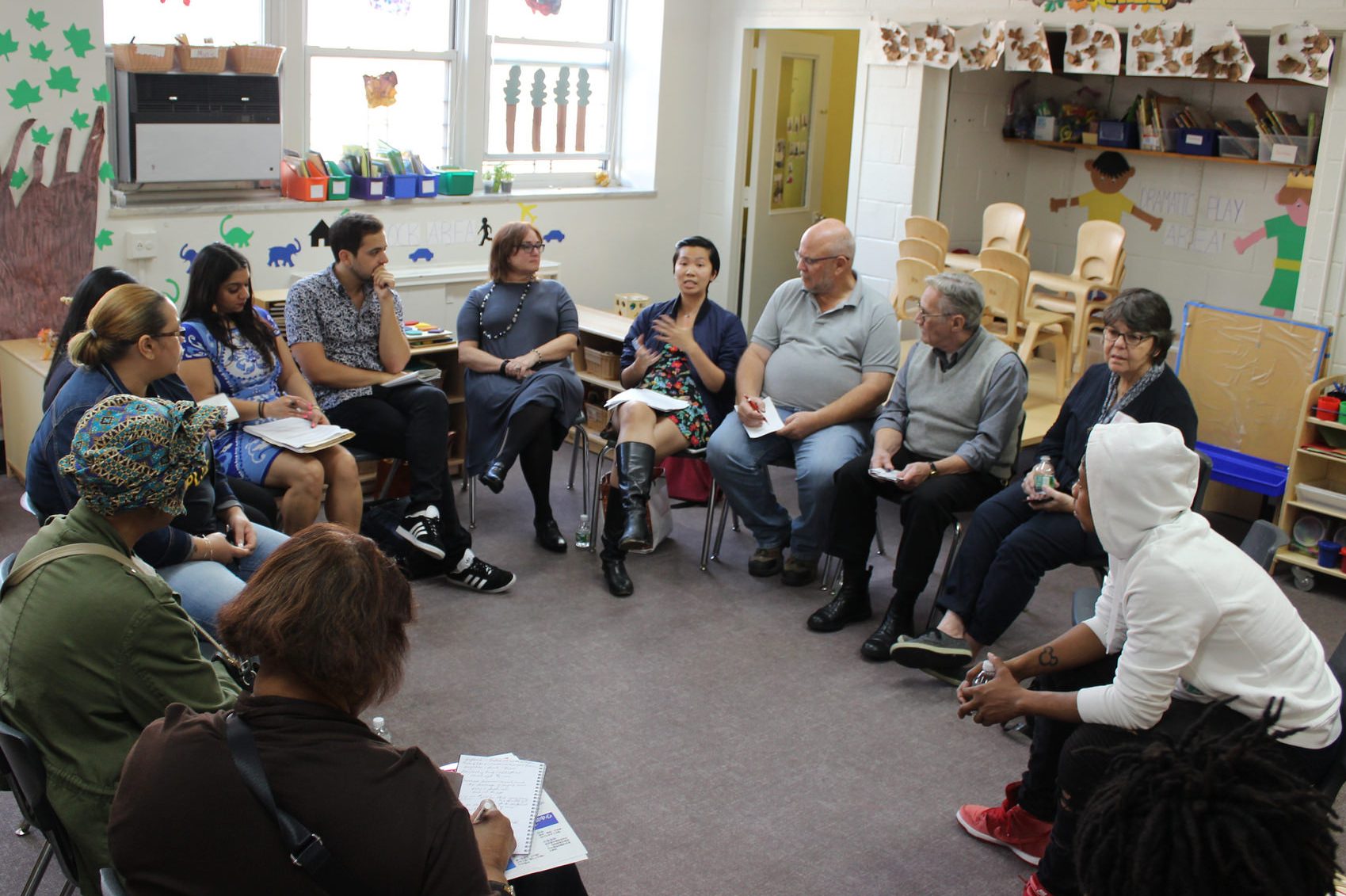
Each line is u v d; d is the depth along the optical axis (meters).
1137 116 5.90
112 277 3.12
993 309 5.18
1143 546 2.09
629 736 3.07
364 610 1.37
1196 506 3.25
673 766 2.94
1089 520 2.25
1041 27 5.19
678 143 6.57
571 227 6.23
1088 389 3.44
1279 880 1.25
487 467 4.17
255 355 3.68
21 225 4.45
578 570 4.11
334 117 5.54
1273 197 5.65
